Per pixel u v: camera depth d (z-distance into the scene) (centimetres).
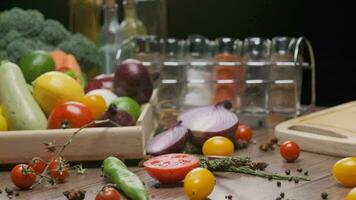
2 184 104
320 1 165
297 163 109
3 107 114
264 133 129
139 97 130
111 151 109
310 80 170
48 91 116
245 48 139
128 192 94
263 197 94
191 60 142
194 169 95
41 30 162
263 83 138
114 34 162
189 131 116
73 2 169
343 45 165
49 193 99
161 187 99
